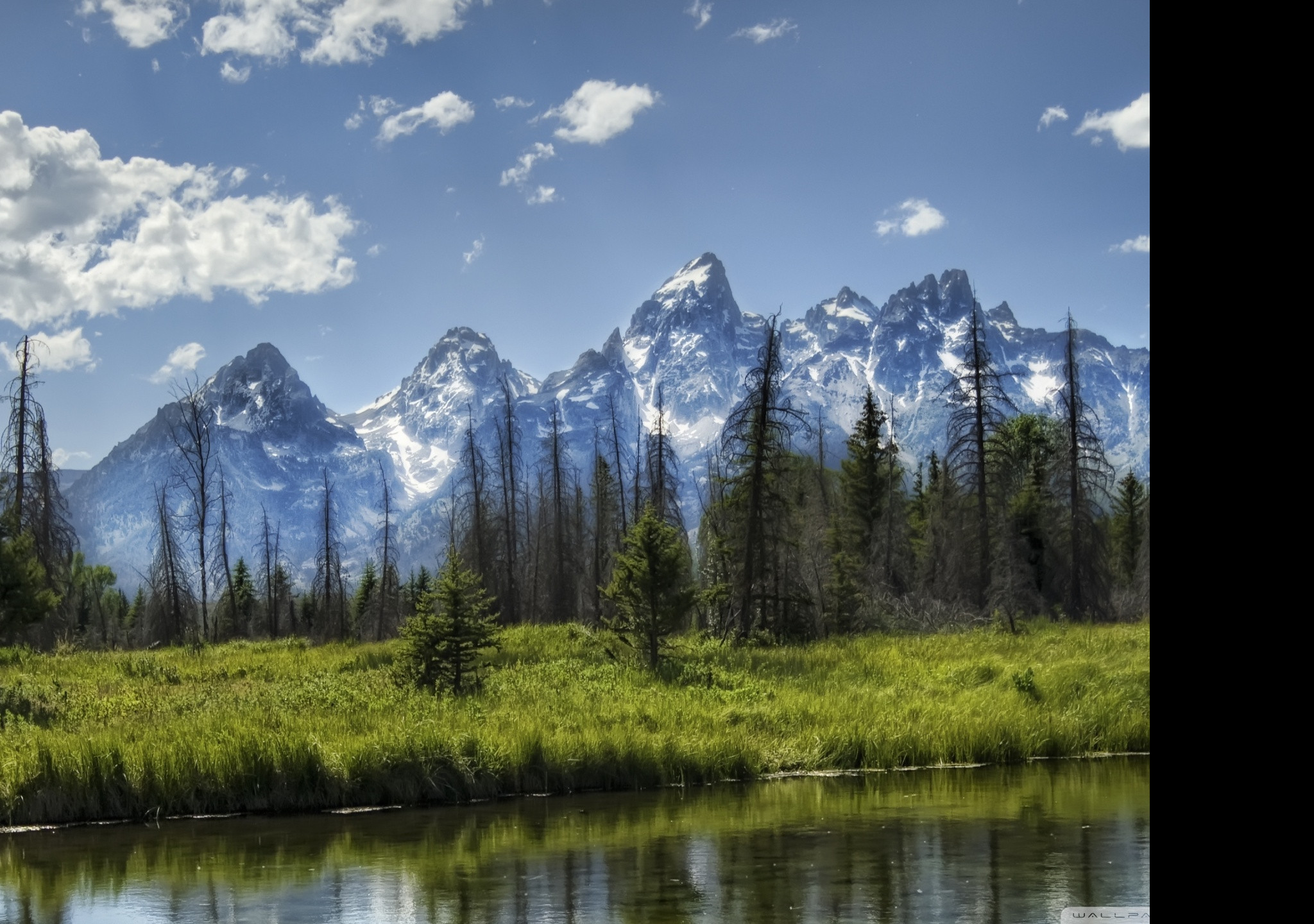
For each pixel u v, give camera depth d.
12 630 25.80
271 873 12.62
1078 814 15.22
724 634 37.34
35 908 11.31
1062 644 32.69
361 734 18.17
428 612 25.11
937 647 32.53
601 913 10.80
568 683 25.47
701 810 15.99
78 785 15.81
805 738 20.14
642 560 29.20
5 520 27.83
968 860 12.62
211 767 16.39
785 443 38.25
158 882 12.28
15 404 43.69
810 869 12.35
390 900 11.38
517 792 17.59
